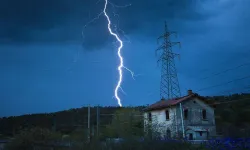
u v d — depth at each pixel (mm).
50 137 28422
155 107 41969
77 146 19344
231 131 17484
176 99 41938
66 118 62688
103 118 59688
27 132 29766
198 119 39281
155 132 18531
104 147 18234
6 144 31156
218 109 58375
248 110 52281
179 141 16828
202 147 15234
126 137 17797
